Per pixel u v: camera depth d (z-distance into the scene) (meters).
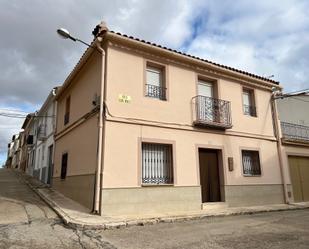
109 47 9.70
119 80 9.66
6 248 5.23
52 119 17.19
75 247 5.42
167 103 10.59
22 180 19.03
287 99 16.95
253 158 13.14
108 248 5.37
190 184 10.42
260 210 10.75
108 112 9.23
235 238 6.16
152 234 6.57
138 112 9.82
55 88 16.47
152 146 10.13
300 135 15.79
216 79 12.34
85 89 11.34
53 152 15.50
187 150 10.70
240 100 13.01
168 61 10.97
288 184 13.83
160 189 9.69
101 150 8.94
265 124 13.75
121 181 8.97
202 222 8.30
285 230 7.08
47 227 6.98
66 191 11.98
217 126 11.56
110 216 8.27
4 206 9.38
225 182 11.49
